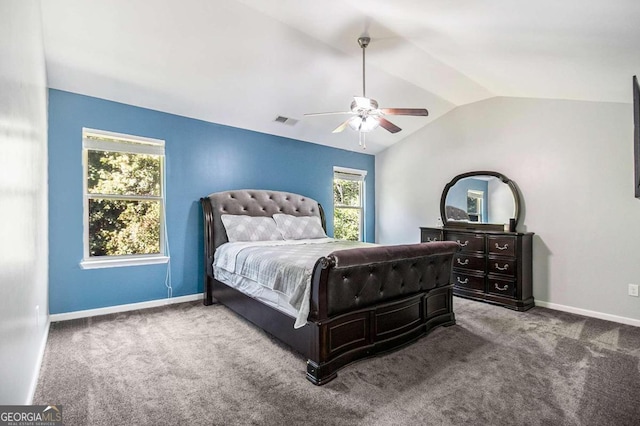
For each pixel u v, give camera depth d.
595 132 3.46
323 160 5.45
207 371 2.22
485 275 4.02
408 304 2.76
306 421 1.70
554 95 3.62
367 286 2.42
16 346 1.48
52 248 3.16
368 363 2.36
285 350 2.57
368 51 3.18
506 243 3.82
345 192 5.84
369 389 2.01
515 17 2.03
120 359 2.39
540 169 3.88
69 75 3.07
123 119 3.56
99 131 3.42
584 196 3.53
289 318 2.42
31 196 1.90
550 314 3.54
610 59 2.31
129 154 3.70
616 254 3.32
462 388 2.02
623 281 3.27
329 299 2.18
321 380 2.07
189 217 4.03
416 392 1.97
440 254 2.98
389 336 2.58
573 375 2.18
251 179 4.59
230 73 3.39
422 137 5.29
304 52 3.18
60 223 3.21
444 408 1.81
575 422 1.69
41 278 2.44
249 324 3.18
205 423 1.68
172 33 2.76
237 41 2.95
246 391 1.98
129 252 3.70
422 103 4.52
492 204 4.28
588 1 1.67
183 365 2.30
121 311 3.54
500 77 3.43
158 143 3.81
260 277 2.77
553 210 3.76
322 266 2.10
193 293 4.05
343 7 2.47
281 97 3.95
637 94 2.21
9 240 1.33
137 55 2.96
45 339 2.68
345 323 2.27
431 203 5.16
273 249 3.27
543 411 1.78
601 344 2.70
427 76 3.72
